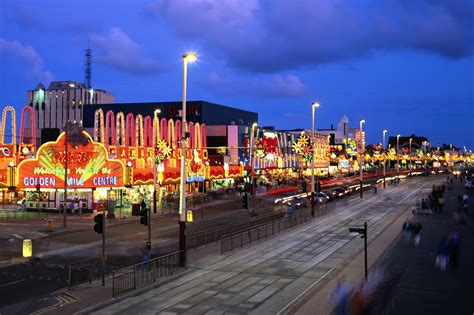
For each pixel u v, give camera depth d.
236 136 111.00
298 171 134.88
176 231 45.88
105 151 62.22
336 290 23.67
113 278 23.06
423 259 31.44
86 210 61.59
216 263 30.98
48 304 21.56
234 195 85.75
